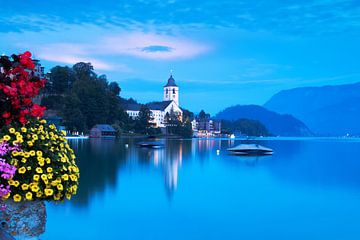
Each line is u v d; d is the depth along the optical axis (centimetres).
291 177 4850
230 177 4762
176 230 2178
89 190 3419
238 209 2753
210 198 3189
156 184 3947
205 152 10250
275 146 16375
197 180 4391
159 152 9919
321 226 2314
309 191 3650
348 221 2434
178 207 2788
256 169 5872
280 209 2783
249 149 9500
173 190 3562
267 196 3334
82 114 18950
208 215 2559
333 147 15238
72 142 13975
